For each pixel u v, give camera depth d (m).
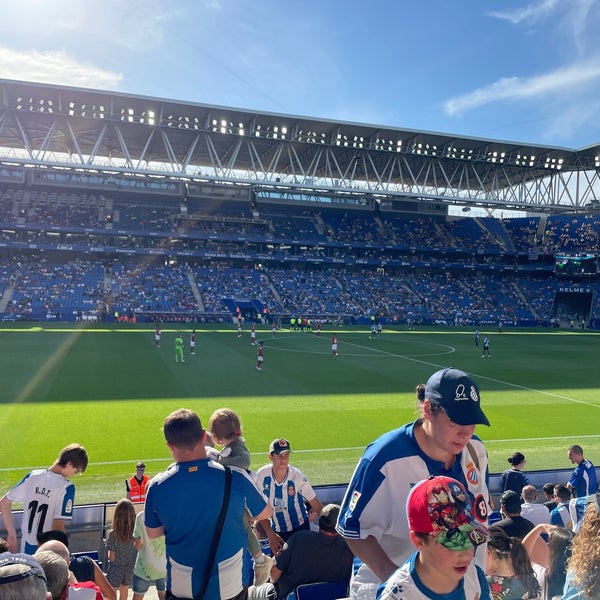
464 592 2.58
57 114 51.72
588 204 67.88
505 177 69.50
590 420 22.95
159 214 75.81
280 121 55.53
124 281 70.38
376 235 84.38
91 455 16.69
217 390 26.67
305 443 18.67
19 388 25.48
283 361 36.84
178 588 3.78
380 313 76.19
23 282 66.06
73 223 70.25
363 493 3.17
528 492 8.94
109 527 9.59
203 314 68.06
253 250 79.44
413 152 61.53
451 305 80.81
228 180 55.00
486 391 28.89
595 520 2.77
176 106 52.22
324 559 5.49
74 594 4.17
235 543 3.79
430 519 2.38
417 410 3.69
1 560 2.80
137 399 24.12
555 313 83.56
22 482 6.30
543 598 4.33
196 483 3.72
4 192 71.38
